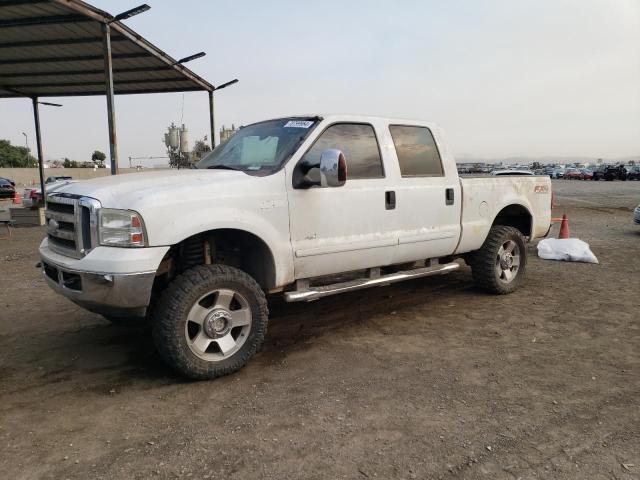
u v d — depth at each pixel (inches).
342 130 181.8
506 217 270.4
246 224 151.0
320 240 171.0
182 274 145.3
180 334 140.1
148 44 471.2
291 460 104.8
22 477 99.7
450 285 265.0
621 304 224.7
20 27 418.6
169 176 154.8
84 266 133.6
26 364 161.5
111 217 134.0
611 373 148.9
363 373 151.0
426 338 182.7
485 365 155.9
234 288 149.7
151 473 100.8
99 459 106.0
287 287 176.4
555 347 171.5
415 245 200.7
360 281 187.3
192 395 137.5
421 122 210.5
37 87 643.5
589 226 556.7
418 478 98.2
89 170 2496.3
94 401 134.3
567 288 256.4
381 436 114.0
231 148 193.9
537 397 133.3
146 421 122.8
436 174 210.7
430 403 130.3
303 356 166.2
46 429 119.2
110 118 425.7
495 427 117.6
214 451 108.7
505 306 223.9
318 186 167.6
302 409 128.0
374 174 188.4
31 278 302.5
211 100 640.4
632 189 1471.5
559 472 99.7
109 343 181.6
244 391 139.6
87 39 450.9
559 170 2763.3
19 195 1465.3
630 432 115.0
